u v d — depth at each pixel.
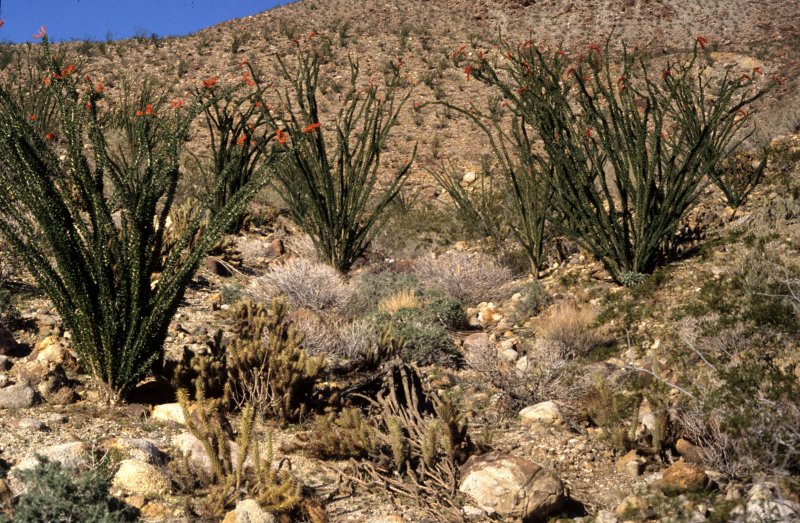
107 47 38.09
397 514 4.75
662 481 5.02
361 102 29.42
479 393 7.26
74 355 6.77
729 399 5.29
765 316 6.83
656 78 28.56
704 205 12.68
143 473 4.62
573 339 8.25
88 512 3.92
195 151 22.58
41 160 5.89
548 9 48.97
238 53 37.22
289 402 6.13
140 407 5.91
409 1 52.75
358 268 13.00
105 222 5.95
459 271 10.93
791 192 11.39
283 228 14.73
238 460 4.72
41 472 4.09
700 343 6.98
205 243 6.25
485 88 31.31
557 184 10.78
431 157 23.27
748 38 42.03
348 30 43.91
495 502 4.82
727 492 4.75
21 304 7.88
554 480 4.90
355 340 8.10
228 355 7.02
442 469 5.29
